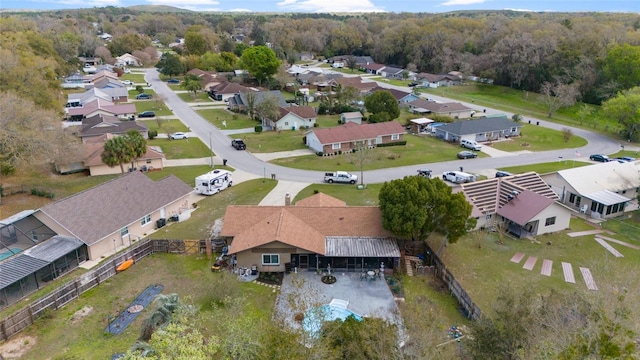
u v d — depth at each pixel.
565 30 139.00
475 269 40.53
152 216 46.84
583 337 19.67
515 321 23.31
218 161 72.12
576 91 113.12
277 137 87.88
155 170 67.06
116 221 42.47
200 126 95.69
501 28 163.50
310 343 22.58
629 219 52.28
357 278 38.53
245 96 109.75
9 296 33.09
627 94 92.56
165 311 29.00
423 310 29.94
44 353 27.95
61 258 36.91
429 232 40.62
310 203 46.53
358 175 66.31
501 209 49.12
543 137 90.69
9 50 82.31
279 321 25.61
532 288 28.52
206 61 167.00
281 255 38.78
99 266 38.50
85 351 28.12
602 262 41.44
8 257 37.09
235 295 33.88
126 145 62.44
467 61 155.50
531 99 127.81
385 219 39.84
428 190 40.00
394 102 95.38
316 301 28.83
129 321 31.48
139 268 39.09
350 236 41.19
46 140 54.91
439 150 80.44
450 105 107.12
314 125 96.81
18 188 55.91
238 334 22.25
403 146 82.81
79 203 41.38
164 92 135.12
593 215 52.47
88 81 136.75
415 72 173.00
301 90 132.25
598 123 101.31
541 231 47.62
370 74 177.00
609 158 75.56
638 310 23.11
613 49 113.31
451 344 27.03
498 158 76.38
